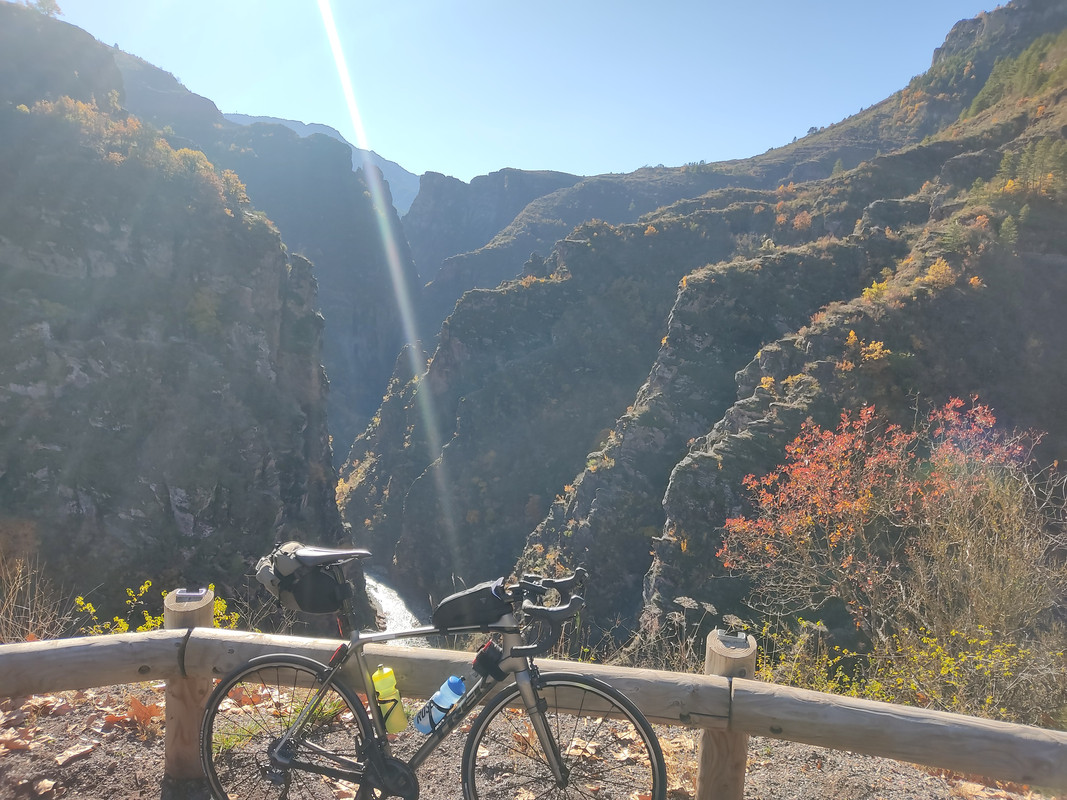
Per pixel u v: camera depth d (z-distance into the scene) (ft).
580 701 8.01
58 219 147.33
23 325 135.03
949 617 20.58
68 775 9.55
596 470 161.27
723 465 96.68
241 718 9.84
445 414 333.42
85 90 222.28
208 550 141.90
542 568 157.58
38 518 123.65
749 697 7.93
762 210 306.14
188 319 161.27
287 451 170.40
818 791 10.29
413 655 8.93
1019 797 10.44
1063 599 21.02
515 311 324.60
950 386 102.22
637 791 9.49
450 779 9.78
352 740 9.75
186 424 149.79
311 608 8.03
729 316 169.48
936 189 195.42
